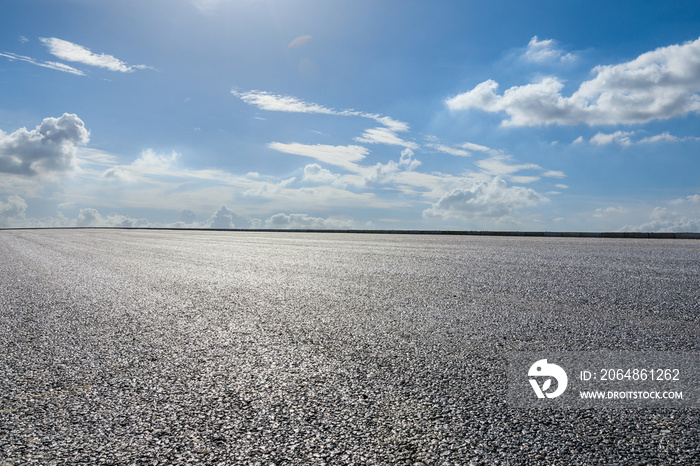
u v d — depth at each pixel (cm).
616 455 157
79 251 1177
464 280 569
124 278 644
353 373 240
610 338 302
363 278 605
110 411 197
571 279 564
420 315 379
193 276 655
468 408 195
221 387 223
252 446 165
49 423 186
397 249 1135
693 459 154
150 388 223
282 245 1391
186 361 265
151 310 418
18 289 556
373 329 334
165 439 171
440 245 1309
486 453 158
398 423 181
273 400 206
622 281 544
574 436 170
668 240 1593
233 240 1783
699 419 184
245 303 445
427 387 220
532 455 157
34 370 253
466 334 317
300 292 504
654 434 172
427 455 157
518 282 546
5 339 321
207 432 176
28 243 1599
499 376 234
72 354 283
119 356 278
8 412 197
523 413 190
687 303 411
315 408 196
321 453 159
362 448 162
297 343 300
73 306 443
